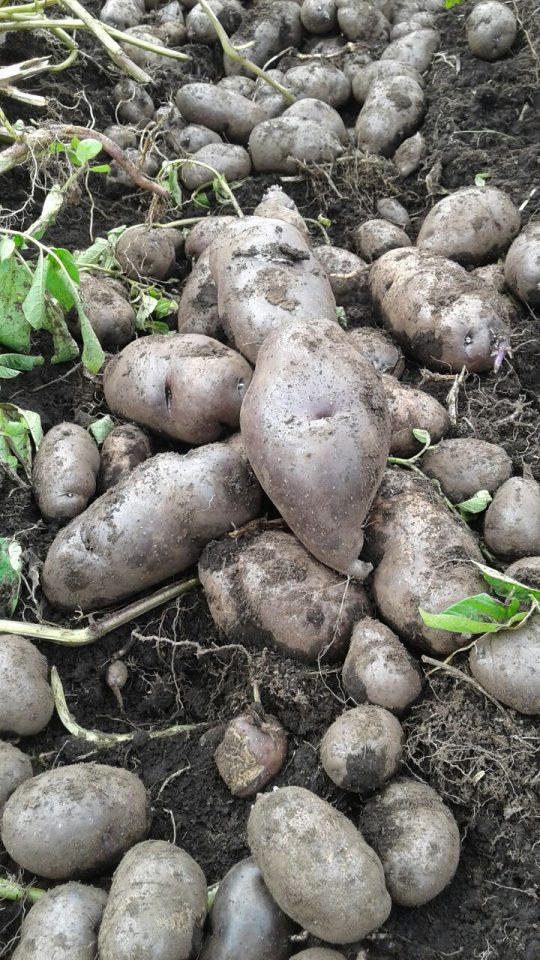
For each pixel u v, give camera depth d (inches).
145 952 14.8
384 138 37.9
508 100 37.7
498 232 31.0
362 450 20.5
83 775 18.1
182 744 21.0
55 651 22.8
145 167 36.8
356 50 43.4
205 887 16.6
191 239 32.4
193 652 22.9
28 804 17.5
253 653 21.4
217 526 22.4
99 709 22.5
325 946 16.1
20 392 27.8
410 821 17.1
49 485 24.0
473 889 17.5
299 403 20.8
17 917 17.8
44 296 26.2
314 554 21.2
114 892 16.0
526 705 18.5
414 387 27.9
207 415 23.9
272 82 39.6
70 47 37.4
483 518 23.8
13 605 23.0
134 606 22.9
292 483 20.5
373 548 21.7
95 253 31.7
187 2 47.1
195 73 43.9
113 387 26.0
